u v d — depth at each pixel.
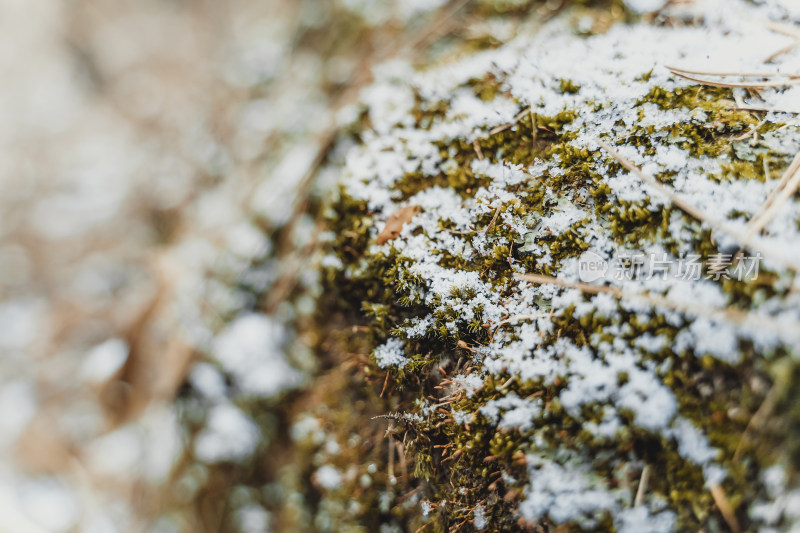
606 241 0.31
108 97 0.68
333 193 0.35
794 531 0.28
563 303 0.31
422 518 0.32
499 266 0.32
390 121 0.35
